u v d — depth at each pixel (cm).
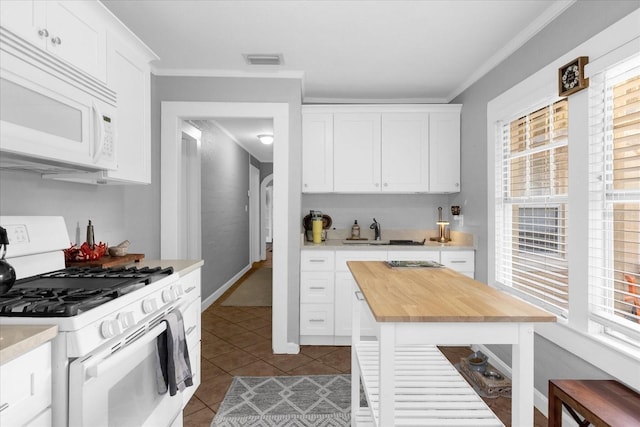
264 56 275
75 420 106
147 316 144
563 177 209
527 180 245
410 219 384
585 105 182
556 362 204
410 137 345
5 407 87
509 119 266
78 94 149
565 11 200
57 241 174
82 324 107
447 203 380
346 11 214
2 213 161
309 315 318
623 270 170
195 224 404
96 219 224
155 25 230
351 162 344
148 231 286
